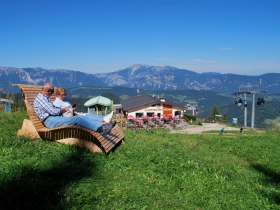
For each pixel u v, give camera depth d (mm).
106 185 8227
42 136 11570
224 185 10633
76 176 8516
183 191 9492
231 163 14844
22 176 7797
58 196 7129
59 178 8242
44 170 8500
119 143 14141
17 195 6824
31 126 11641
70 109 12836
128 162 10914
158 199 8078
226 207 8844
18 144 10594
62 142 11500
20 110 22391
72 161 9836
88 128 11281
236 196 9828
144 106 73938
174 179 10328
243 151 18922
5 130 13016
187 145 18375
